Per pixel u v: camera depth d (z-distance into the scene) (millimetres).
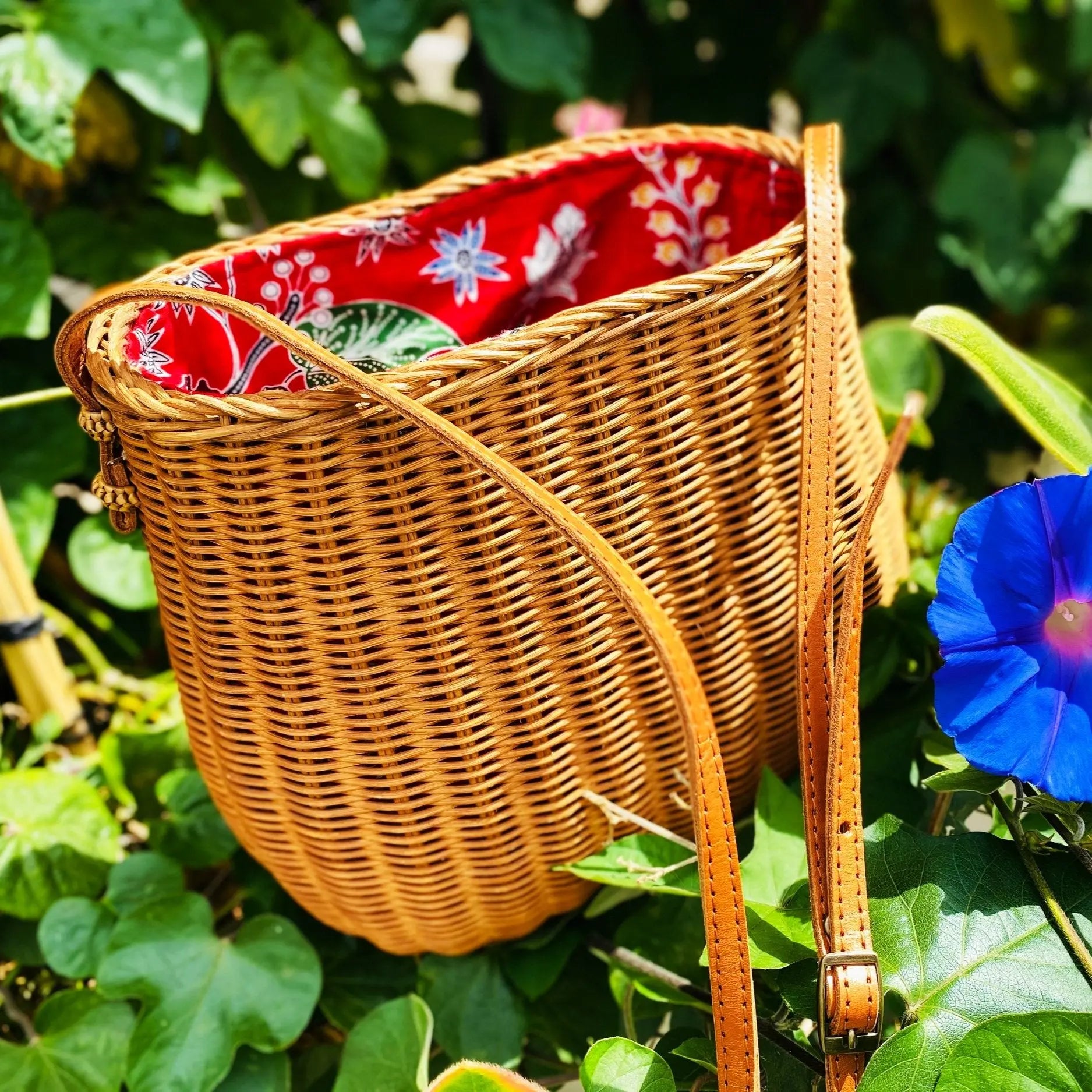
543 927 1040
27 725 1169
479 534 926
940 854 946
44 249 1155
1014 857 944
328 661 931
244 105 1212
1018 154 1524
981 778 944
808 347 952
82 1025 1027
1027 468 1674
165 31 1152
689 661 878
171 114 1152
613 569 877
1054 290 1750
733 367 961
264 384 1016
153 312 960
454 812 963
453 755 950
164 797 1094
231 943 1037
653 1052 928
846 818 905
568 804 978
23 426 1187
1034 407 1003
